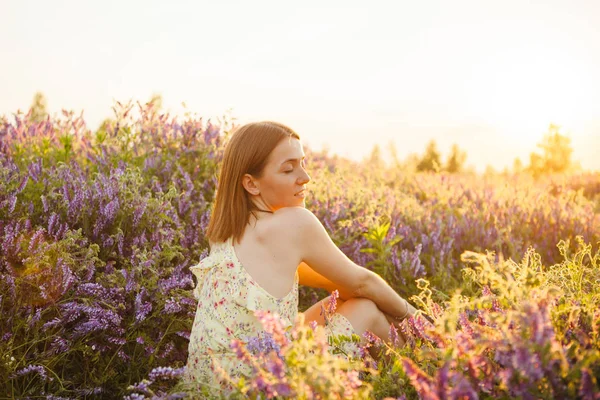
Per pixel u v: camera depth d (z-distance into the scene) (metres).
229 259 2.42
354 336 2.12
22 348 2.52
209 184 4.27
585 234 4.36
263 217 2.51
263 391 1.68
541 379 1.49
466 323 1.81
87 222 3.10
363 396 1.61
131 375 2.62
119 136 4.54
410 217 4.74
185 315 2.90
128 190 3.23
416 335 2.07
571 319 1.68
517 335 1.52
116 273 2.81
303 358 1.54
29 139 4.69
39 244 2.59
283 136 2.54
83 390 2.49
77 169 3.74
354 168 8.41
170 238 3.11
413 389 1.77
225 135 4.70
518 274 1.91
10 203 2.94
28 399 2.36
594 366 1.53
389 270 3.71
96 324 2.51
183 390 2.01
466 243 4.25
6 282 2.49
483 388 1.56
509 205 5.08
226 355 2.31
